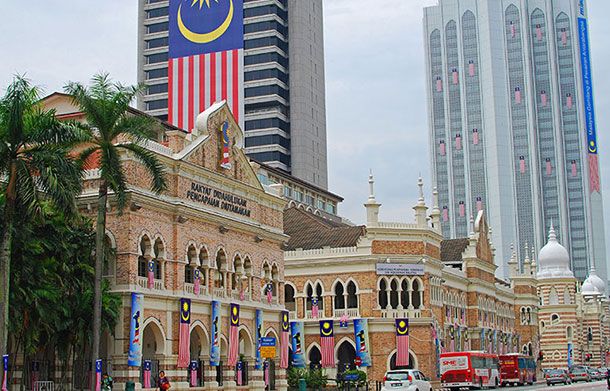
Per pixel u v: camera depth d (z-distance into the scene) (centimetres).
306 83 17250
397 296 8869
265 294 6969
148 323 5381
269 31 16950
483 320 10981
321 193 14650
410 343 8581
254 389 6494
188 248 5828
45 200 4600
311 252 8806
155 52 17300
